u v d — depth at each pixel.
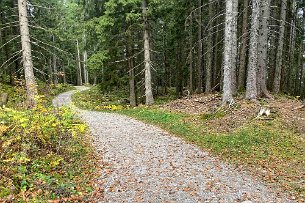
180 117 16.80
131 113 20.44
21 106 13.33
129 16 20.53
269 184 8.26
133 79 25.36
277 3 26.28
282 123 13.48
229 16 15.40
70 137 10.85
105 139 13.08
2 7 26.23
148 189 7.88
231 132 12.97
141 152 11.20
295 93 34.47
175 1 26.09
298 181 8.40
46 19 31.70
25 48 14.47
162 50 36.03
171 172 9.14
